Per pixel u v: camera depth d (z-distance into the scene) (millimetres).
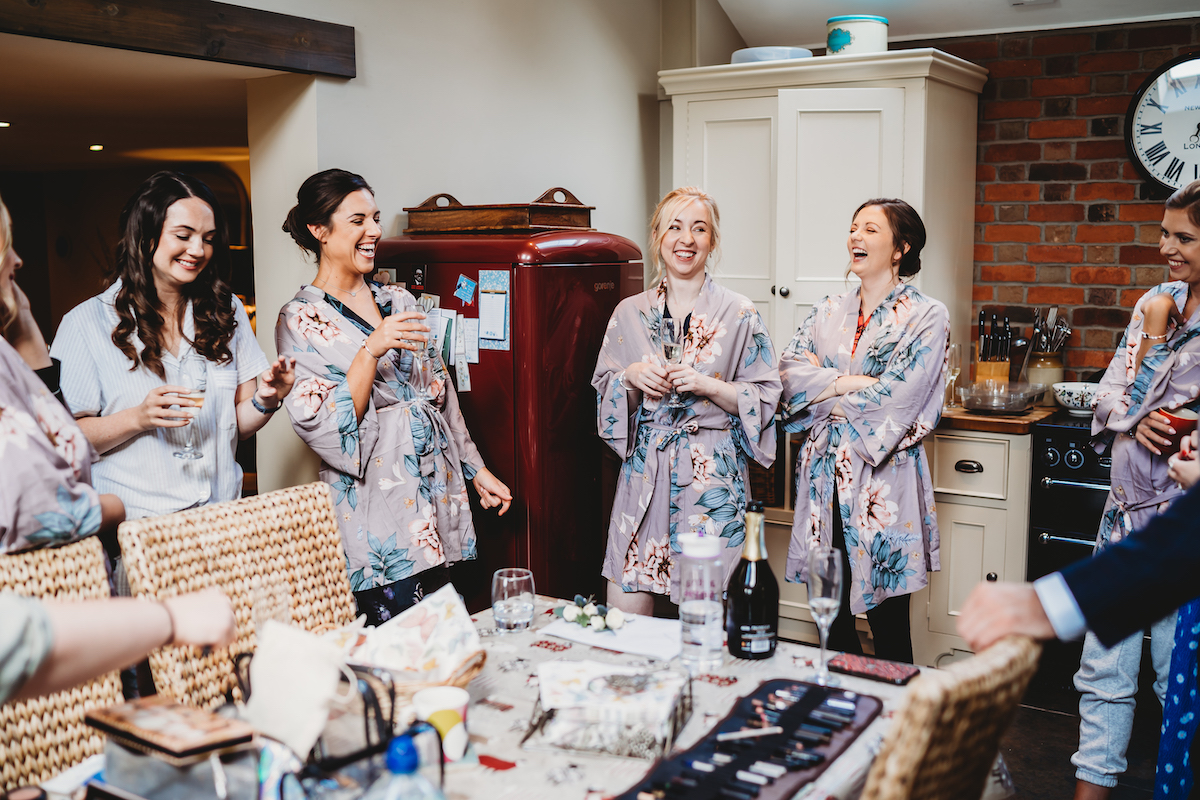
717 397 2588
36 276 8305
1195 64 3303
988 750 1019
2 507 1323
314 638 1085
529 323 2754
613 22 3883
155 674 1423
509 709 1331
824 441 2668
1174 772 1827
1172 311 2256
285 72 2762
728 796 1054
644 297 2754
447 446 2564
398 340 2252
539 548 2859
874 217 2613
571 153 3742
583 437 2990
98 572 1439
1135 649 2184
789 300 3635
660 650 1539
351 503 2342
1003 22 3650
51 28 2186
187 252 1940
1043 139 3650
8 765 1298
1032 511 3064
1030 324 3744
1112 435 2500
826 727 1221
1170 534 990
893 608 2668
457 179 3250
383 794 938
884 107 3412
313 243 2426
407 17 3023
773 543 3475
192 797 969
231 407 2098
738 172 3793
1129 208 3518
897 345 2572
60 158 6770
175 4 2408
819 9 3912
